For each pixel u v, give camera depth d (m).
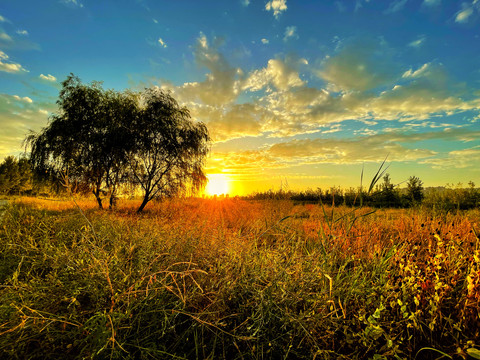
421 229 3.99
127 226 3.98
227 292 1.95
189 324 1.84
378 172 2.80
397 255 2.48
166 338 1.69
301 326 1.61
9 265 2.86
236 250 2.49
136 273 2.09
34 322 1.51
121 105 13.48
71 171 12.50
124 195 13.66
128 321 1.72
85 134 13.02
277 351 1.63
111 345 1.45
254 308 1.80
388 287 1.94
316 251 2.33
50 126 13.07
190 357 1.61
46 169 13.20
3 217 5.98
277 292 1.89
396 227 4.83
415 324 1.64
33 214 5.68
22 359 1.43
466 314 1.79
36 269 2.69
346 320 1.77
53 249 2.96
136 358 1.53
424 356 1.64
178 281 2.05
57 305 1.83
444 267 2.21
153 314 1.72
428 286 1.95
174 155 14.02
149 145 13.48
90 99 13.27
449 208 7.05
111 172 13.34
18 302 1.75
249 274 2.16
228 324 1.74
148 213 10.34
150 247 2.68
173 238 2.80
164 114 13.98
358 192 2.97
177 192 14.09
